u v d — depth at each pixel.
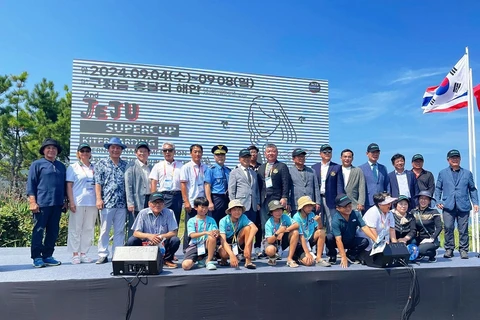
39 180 5.46
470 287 5.55
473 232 7.61
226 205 6.30
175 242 5.32
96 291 4.53
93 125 9.62
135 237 5.39
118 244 5.84
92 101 9.68
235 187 6.12
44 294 4.42
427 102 9.30
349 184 6.60
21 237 8.91
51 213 5.55
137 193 5.93
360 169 6.64
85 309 4.49
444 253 7.01
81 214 5.79
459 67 8.61
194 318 4.72
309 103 11.36
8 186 13.82
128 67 10.02
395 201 6.37
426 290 5.42
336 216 5.75
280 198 6.29
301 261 5.62
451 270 5.52
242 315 4.86
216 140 10.45
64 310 4.45
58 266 5.44
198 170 6.28
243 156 6.19
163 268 5.23
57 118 18.50
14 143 18.28
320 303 5.11
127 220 6.37
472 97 8.34
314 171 6.60
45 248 5.52
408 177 6.93
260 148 10.77
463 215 6.66
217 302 4.80
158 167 6.25
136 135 9.88
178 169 6.32
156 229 5.41
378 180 6.81
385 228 5.88
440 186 6.89
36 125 17.97
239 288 4.88
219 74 10.67
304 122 11.23
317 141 11.29
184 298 4.71
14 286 4.38
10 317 4.35
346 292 5.19
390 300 5.30
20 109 18.58
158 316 4.63
